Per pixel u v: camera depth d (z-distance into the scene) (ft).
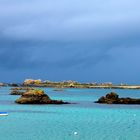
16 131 161.58
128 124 194.90
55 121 203.10
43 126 179.93
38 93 320.91
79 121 204.95
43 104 315.37
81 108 289.94
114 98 348.18
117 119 218.79
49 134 154.92
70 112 256.11
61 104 323.57
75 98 450.30
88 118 221.66
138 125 191.21
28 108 278.67
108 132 164.45
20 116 226.17
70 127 178.19
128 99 347.36
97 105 323.37
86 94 582.76
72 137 148.46
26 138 144.05
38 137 146.82
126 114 249.55
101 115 240.73
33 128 172.24
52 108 283.38
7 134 153.07
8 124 186.29
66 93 617.62
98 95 546.67
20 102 319.88
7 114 234.17
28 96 322.55
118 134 159.02
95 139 145.38
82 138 146.82
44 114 239.50
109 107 304.50
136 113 257.34
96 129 173.17
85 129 172.45
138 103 343.87
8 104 314.55
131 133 162.40
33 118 215.92
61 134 155.53
